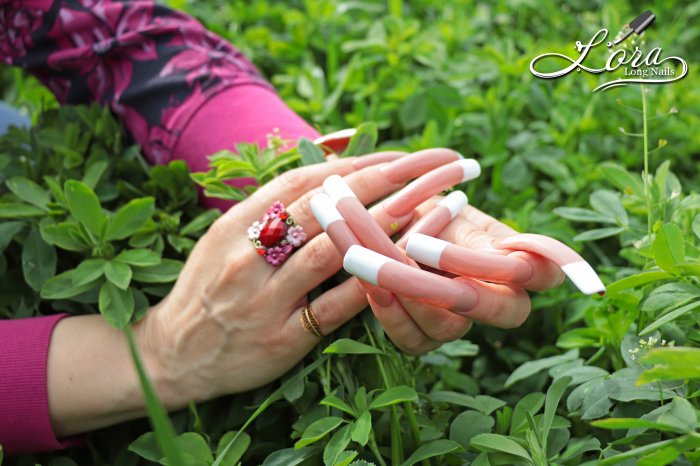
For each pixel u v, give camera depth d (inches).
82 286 26.4
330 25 42.1
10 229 28.2
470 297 22.6
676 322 25.0
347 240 23.0
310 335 25.0
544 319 31.0
